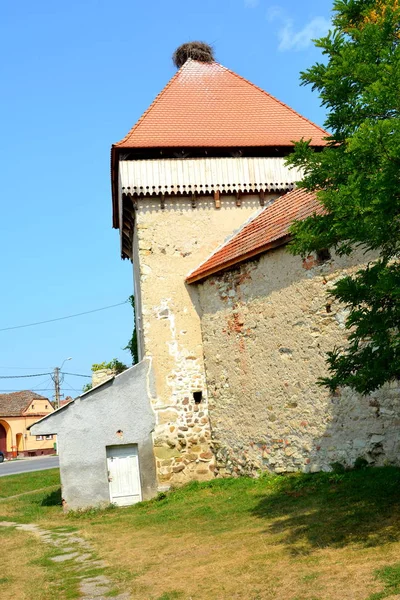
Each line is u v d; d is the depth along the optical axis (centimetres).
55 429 1428
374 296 703
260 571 683
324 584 597
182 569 761
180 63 1959
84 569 837
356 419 1069
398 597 530
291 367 1214
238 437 1379
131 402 1465
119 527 1148
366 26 724
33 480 2316
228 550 812
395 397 998
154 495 1430
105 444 1437
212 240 1573
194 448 1473
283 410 1235
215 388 1466
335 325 1106
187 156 1609
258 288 1316
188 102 1745
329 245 770
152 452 1453
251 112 1738
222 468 1445
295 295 1205
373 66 695
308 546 742
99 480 1422
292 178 1605
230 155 1634
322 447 1134
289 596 584
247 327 1349
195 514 1120
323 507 917
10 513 1506
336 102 746
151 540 977
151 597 661
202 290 1521
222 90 1802
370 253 1037
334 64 730
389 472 979
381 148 612
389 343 675
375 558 643
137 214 1564
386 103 649
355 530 764
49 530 1202
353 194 641
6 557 969
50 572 837
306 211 1225
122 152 1578
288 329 1223
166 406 1478
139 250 1546
